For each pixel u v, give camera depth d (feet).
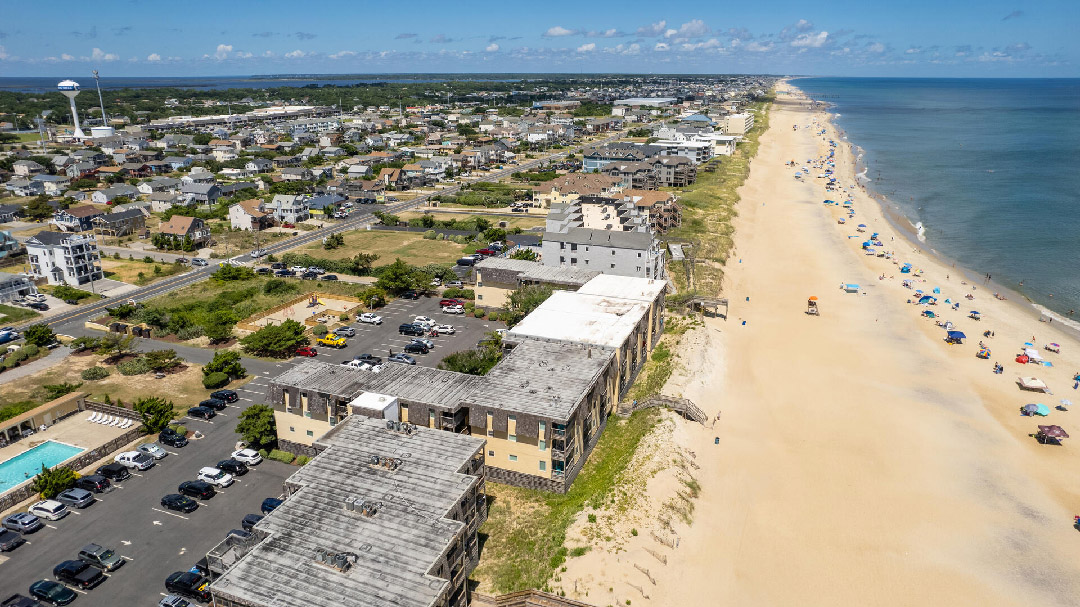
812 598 186.80
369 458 195.93
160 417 254.68
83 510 211.61
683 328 358.43
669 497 218.79
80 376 307.37
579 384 237.66
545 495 221.87
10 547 192.13
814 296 431.84
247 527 201.67
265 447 247.09
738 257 515.91
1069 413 289.33
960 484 240.53
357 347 339.36
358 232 588.91
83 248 437.99
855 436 269.44
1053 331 381.60
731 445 260.21
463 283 442.09
